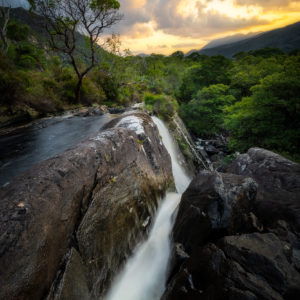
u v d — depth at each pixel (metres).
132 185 3.60
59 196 1.96
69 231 2.03
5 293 1.26
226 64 35.47
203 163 17.14
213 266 2.18
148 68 42.28
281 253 2.19
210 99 25.22
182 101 33.94
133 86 27.06
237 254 2.22
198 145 22.44
